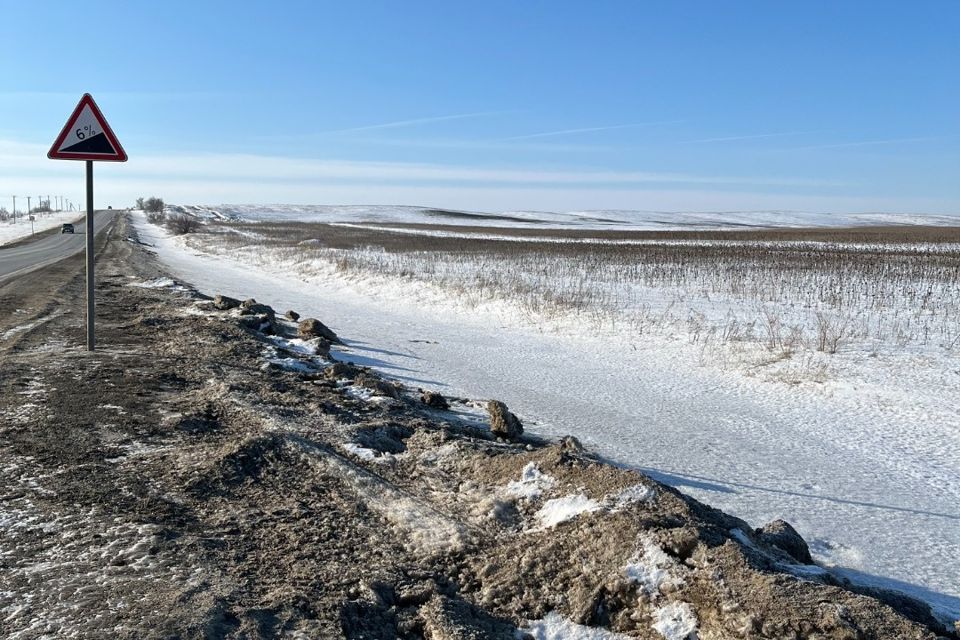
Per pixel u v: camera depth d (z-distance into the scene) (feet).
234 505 15.25
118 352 31.40
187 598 11.06
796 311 50.85
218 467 16.94
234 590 11.48
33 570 11.96
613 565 12.07
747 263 83.87
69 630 10.11
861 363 35.24
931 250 111.34
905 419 27.89
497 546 13.62
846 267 76.69
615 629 11.18
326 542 13.66
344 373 28.84
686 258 93.25
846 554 15.92
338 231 233.76
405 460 18.76
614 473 15.10
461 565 13.04
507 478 16.67
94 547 12.86
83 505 14.74
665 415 28.48
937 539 16.98
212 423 21.29
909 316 47.55
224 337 35.91
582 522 13.52
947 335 40.98
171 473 16.87
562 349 43.24
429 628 10.91
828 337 40.65
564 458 16.52
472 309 57.72
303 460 17.76
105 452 18.13
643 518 12.84
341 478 16.85
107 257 104.47
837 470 22.21
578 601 11.57
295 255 113.29
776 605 10.35
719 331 44.37
